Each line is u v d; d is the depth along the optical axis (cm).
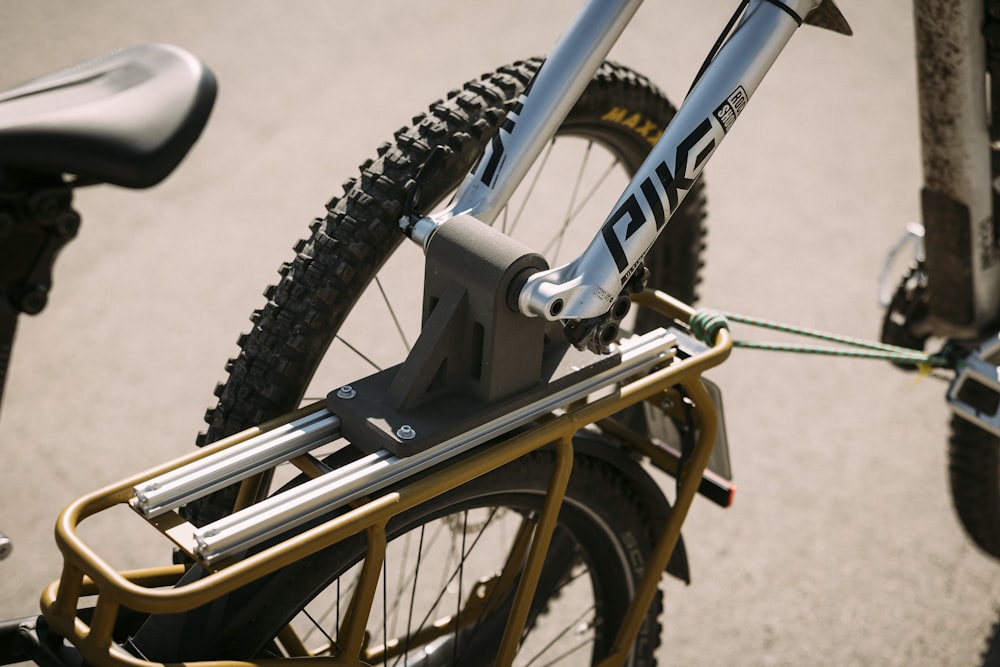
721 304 295
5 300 84
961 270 171
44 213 81
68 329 276
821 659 204
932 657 205
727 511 234
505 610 157
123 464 240
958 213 166
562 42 123
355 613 104
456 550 223
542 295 104
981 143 160
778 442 254
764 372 274
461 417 108
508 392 111
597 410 115
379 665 153
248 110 360
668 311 135
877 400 268
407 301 289
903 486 243
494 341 107
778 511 235
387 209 127
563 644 207
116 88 92
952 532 232
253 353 126
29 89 93
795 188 342
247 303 289
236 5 413
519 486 125
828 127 370
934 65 154
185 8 409
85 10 403
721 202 334
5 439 244
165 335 277
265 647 112
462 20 414
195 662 104
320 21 408
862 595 217
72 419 251
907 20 427
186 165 335
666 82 382
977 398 183
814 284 304
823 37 416
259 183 330
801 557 225
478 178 120
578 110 153
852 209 334
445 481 104
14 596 209
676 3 427
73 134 81
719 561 223
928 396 270
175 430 250
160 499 99
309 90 371
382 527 102
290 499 99
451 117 136
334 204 132
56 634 99
